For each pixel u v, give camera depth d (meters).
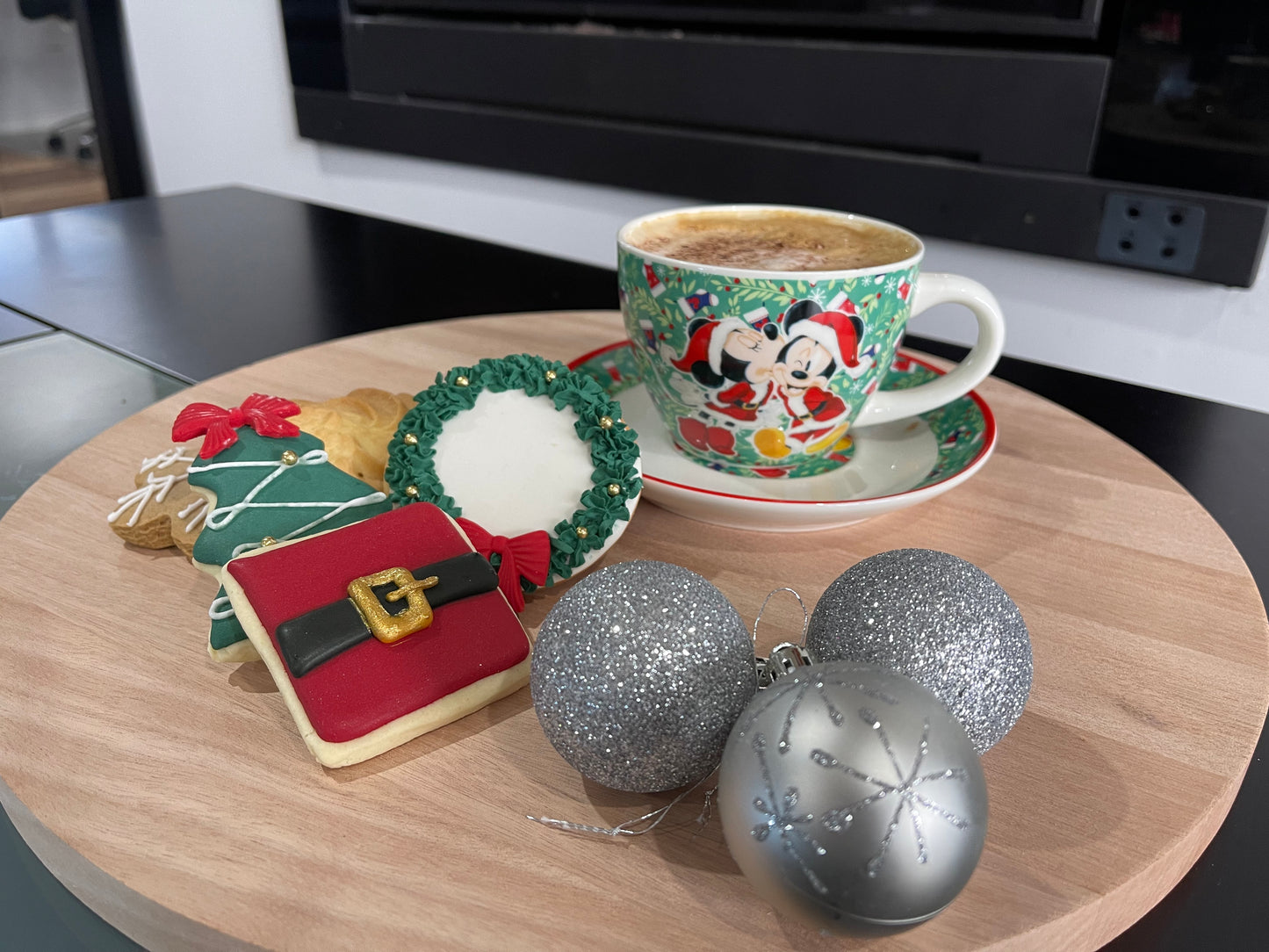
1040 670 0.46
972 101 1.12
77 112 2.22
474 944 0.32
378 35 1.65
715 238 0.64
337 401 0.62
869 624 0.38
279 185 2.05
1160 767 0.40
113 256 1.26
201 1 1.93
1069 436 0.71
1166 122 1.01
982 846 0.32
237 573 0.44
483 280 1.19
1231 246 1.02
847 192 1.24
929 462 0.61
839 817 0.30
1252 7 0.92
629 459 0.52
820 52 1.20
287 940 0.32
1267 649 0.48
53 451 0.70
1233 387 1.11
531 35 1.45
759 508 0.53
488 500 0.52
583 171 1.48
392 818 0.38
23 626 0.48
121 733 0.41
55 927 0.38
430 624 0.43
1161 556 0.56
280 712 0.43
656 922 0.34
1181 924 0.38
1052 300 1.20
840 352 0.55
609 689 0.35
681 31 1.34
